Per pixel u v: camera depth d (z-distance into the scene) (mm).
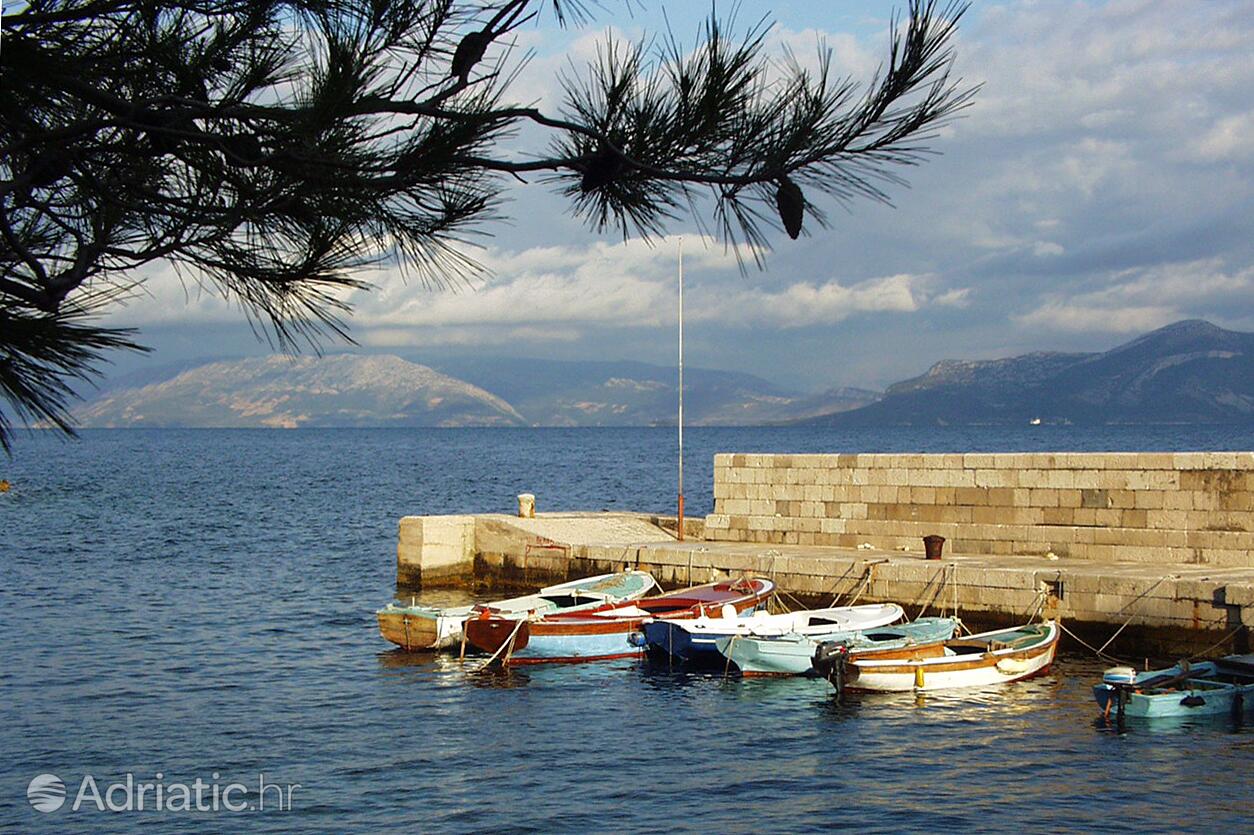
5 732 20016
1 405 4145
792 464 31328
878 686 22016
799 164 4746
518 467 125312
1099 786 16469
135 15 4301
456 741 19562
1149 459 25344
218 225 4625
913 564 26062
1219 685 20031
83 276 4516
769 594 27578
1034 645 22375
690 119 4707
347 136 4551
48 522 60656
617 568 31969
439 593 35594
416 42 4410
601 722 20688
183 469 121375
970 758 17953
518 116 4652
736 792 16734
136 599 35094
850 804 16094
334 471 117812
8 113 4188
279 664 25766
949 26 4707
